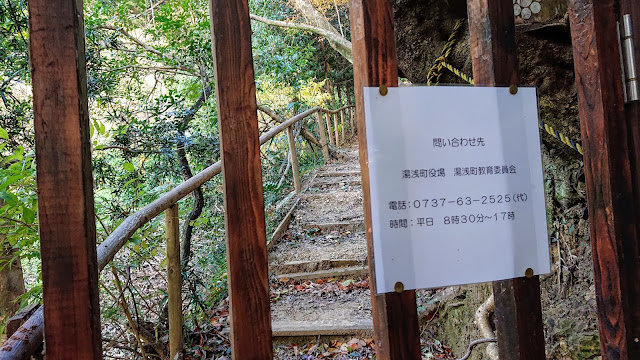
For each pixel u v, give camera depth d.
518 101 0.97
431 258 0.90
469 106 0.93
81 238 0.77
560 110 2.02
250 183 0.84
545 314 2.30
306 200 5.23
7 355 1.04
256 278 0.84
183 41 5.43
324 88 11.66
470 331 2.66
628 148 0.96
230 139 0.83
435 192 0.91
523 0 1.77
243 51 0.84
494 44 0.96
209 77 5.62
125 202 3.92
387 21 0.88
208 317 2.88
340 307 3.02
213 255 3.86
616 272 0.96
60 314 0.76
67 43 0.76
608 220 0.96
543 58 1.88
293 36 9.48
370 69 0.87
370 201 0.88
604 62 0.95
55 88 0.76
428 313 3.12
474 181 0.93
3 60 3.39
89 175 0.80
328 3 9.91
